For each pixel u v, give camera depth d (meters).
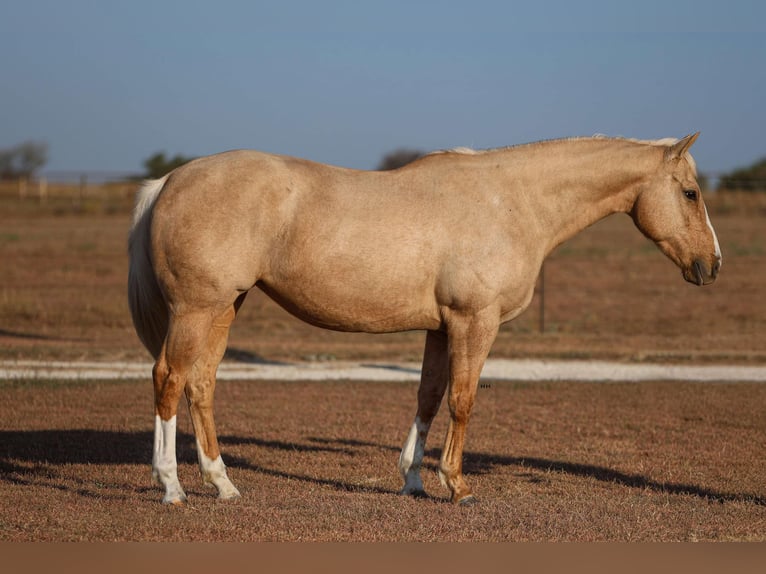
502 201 7.98
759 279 32.12
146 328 7.86
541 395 15.37
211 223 7.32
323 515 7.26
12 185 62.16
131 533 6.53
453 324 7.85
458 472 8.09
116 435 11.58
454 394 7.93
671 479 9.66
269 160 7.62
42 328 22.78
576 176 8.27
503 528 7.07
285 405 14.20
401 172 7.96
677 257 8.65
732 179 52.19
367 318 7.85
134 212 7.81
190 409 8.04
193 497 7.85
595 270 34.09
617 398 15.11
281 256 7.57
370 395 15.30
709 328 24.78
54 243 37.44
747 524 7.38
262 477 9.33
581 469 10.17
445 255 7.73
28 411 13.16
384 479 9.52
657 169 8.45
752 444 11.54
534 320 25.77
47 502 7.48
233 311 8.05
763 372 18.45
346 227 7.57
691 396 15.32
